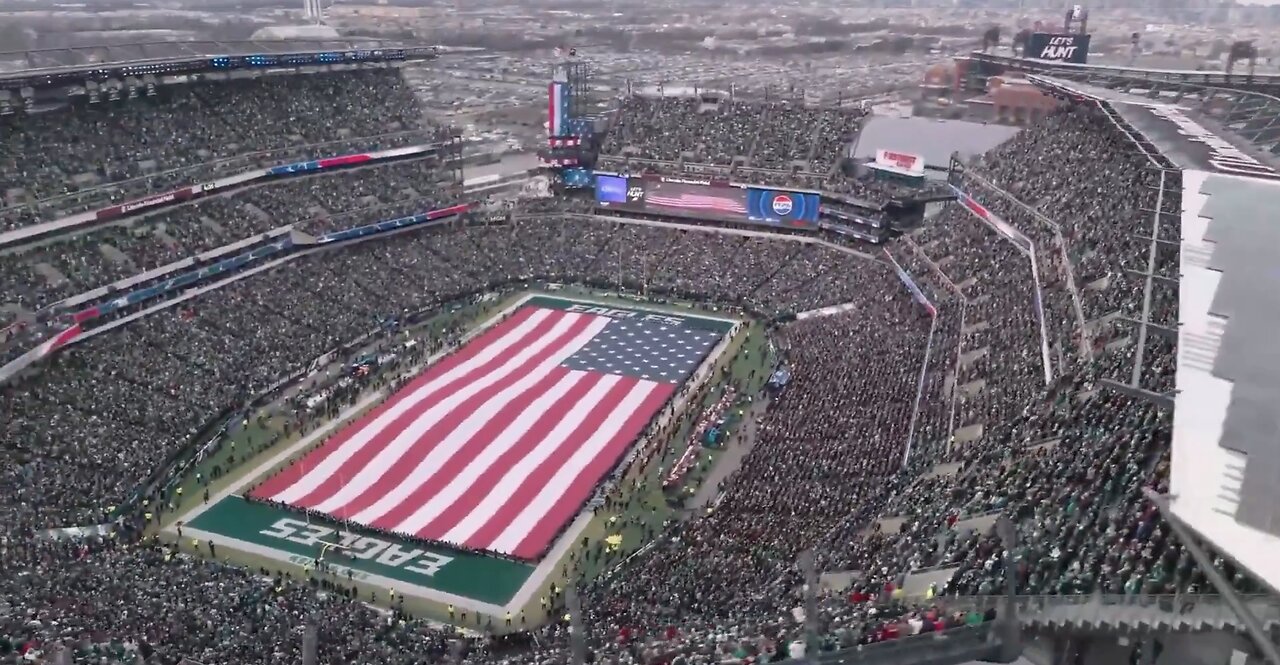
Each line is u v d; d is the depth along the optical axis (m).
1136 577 24.38
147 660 33.44
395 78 107.88
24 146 76.19
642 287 95.62
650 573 44.00
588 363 79.19
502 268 99.00
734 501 50.16
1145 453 32.88
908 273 81.81
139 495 55.12
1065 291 57.38
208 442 62.91
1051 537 29.75
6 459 54.66
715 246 100.31
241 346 74.38
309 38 114.25
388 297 88.50
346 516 55.44
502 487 59.19
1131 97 86.25
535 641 39.75
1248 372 32.94
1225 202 52.44
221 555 50.97
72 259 71.50
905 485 45.06
